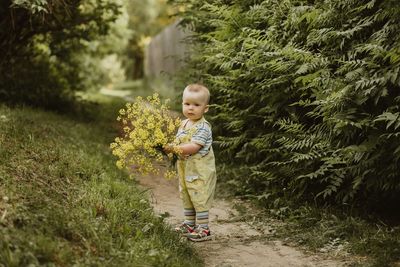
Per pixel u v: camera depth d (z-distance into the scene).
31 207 3.51
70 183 4.63
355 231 4.47
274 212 5.23
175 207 5.58
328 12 4.97
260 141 5.82
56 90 10.12
